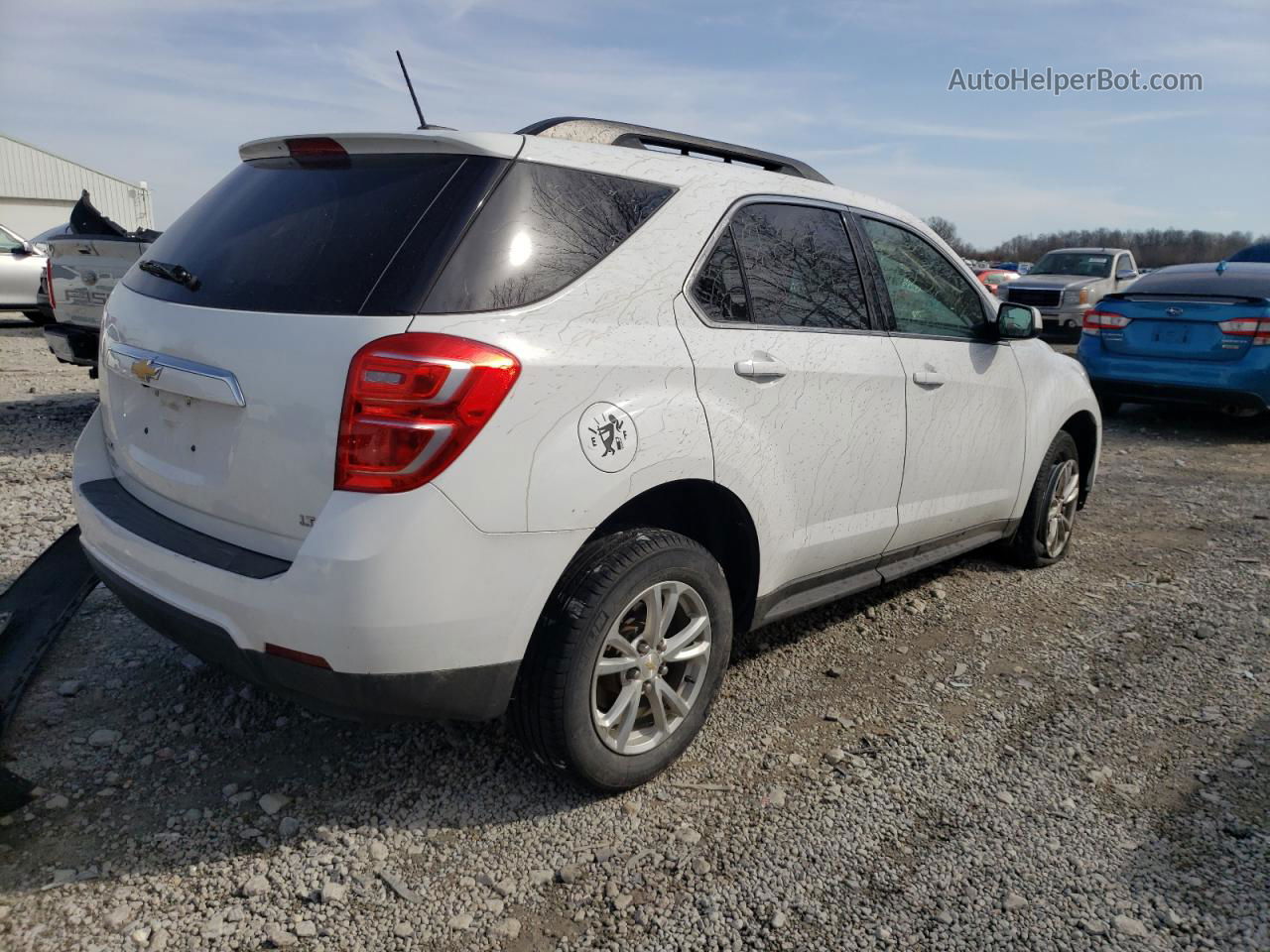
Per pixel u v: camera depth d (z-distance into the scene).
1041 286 15.71
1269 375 8.34
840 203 3.65
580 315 2.62
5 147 37.66
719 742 3.22
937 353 3.89
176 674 3.49
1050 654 3.98
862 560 3.70
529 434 2.43
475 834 2.69
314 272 2.52
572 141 2.85
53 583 3.35
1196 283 8.82
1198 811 2.88
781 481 3.15
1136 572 5.03
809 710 3.46
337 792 2.85
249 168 3.05
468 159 2.60
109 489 3.05
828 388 3.30
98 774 2.88
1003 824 2.79
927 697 3.58
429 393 2.28
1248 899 2.48
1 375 10.41
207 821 2.69
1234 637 4.19
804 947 2.30
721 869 2.57
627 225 2.83
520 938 2.31
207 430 2.60
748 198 3.22
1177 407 10.23
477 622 2.42
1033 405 4.58
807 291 3.37
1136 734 3.34
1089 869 2.60
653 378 2.72
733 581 3.27
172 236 3.06
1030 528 4.89
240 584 2.40
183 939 2.27
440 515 2.31
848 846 2.68
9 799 2.65
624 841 2.68
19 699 2.95
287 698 2.54
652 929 2.35
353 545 2.27
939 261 4.13
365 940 2.29
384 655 2.32
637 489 2.68
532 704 2.62
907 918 2.40
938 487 3.97
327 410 2.32
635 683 2.81
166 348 2.69
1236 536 5.72
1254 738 3.32
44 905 2.34
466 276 2.44
